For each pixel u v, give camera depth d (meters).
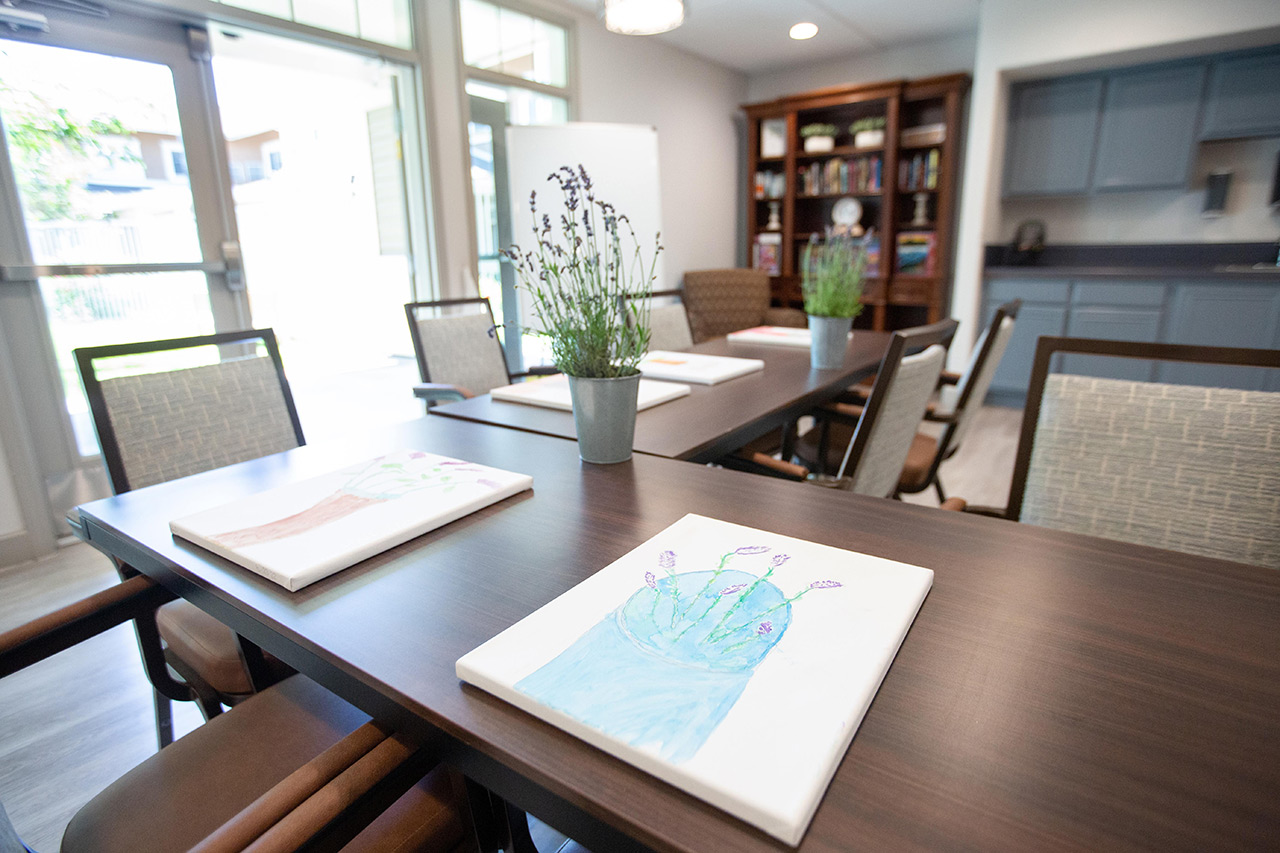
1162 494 0.99
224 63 3.84
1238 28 3.12
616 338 1.03
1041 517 1.07
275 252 4.91
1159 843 0.35
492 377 2.34
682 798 0.39
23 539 2.20
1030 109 4.04
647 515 0.83
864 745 0.43
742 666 0.49
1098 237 4.25
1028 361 4.09
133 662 1.72
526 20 3.53
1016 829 0.36
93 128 2.24
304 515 0.81
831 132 4.70
